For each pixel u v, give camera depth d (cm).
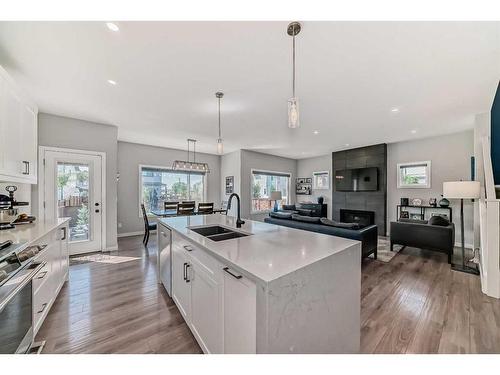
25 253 151
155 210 620
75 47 188
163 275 261
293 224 395
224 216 319
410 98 295
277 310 101
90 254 395
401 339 175
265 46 187
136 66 218
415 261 367
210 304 146
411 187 547
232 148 658
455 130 455
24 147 237
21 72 229
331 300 134
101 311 213
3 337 123
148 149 606
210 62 211
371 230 357
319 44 184
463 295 250
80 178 391
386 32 169
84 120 390
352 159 655
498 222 248
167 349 163
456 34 171
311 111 344
